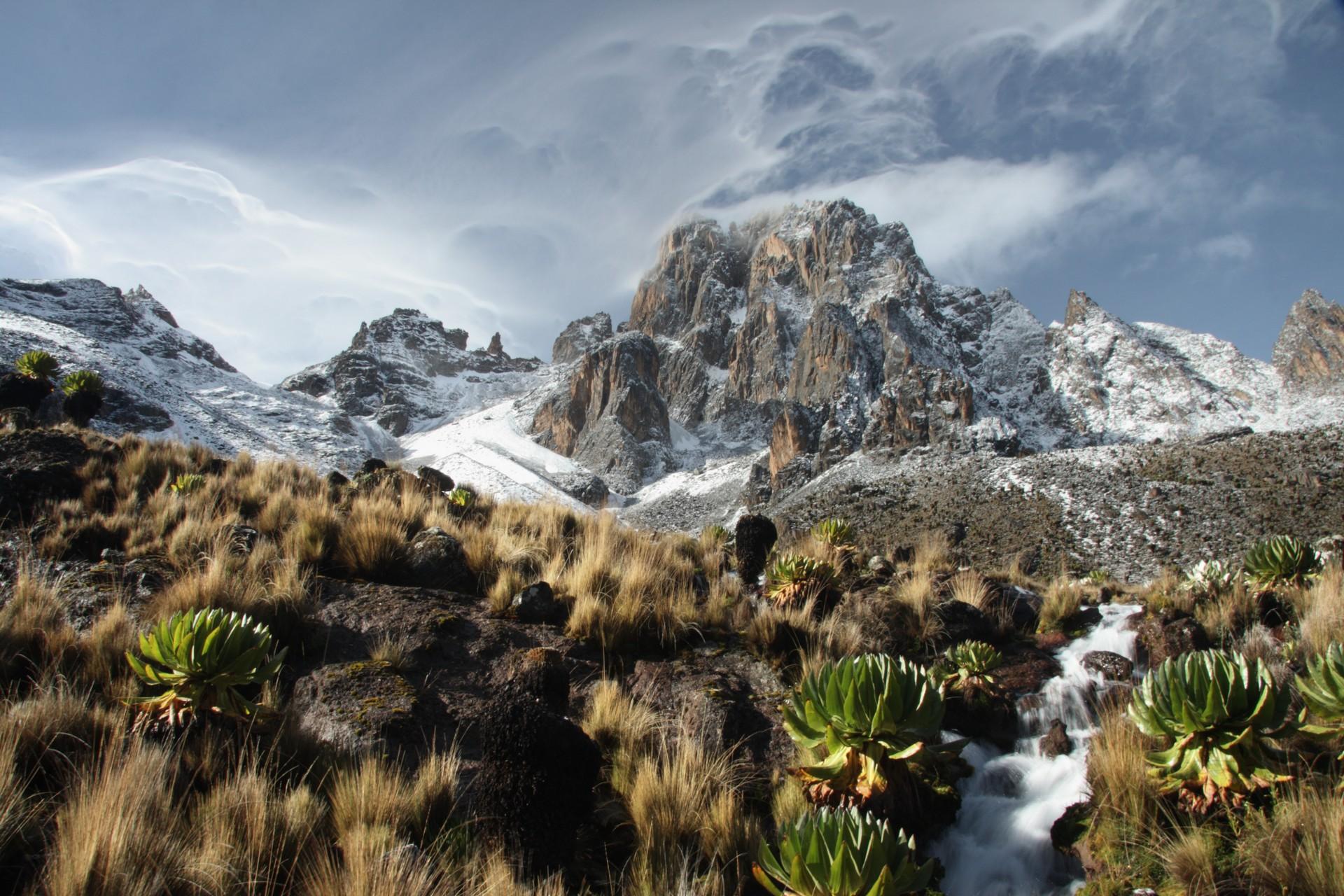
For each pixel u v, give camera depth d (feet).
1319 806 13.69
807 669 21.54
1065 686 22.93
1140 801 15.80
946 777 19.30
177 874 12.05
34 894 11.32
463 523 35.63
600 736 18.66
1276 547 26.84
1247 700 15.12
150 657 16.57
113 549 26.17
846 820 12.67
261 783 14.25
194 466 39.65
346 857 12.93
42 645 18.42
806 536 38.06
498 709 15.26
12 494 28.86
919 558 38.34
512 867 13.93
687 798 16.12
